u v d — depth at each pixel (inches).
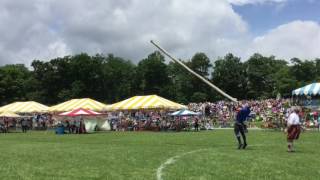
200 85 5231.3
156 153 732.7
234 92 5270.7
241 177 462.0
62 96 4707.2
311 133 1366.9
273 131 1541.6
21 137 1423.5
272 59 5551.2
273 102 2792.8
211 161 605.3
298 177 461.1
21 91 4896.7
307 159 625.6
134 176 470.3
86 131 1861.5
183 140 1101.1
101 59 5413.4
